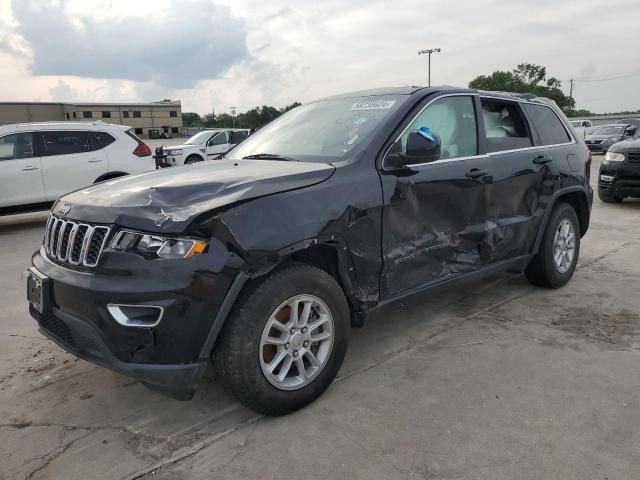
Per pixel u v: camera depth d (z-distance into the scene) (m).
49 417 3.06
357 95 4.21
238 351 2.70
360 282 3.28
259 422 2.93
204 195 2.76
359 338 4.02
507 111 4.58
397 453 2.62
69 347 2.89
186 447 2.73
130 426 2.94
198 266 2.53
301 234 2.84
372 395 3.17
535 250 4.70
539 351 3.73
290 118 4.40
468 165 3.91
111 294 2.52
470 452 2.61
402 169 3.45
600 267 5.86
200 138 20.61
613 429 2.77
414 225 3.53
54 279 2.79
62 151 9.56
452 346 3.84
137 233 2.58
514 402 3.06
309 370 3.03
